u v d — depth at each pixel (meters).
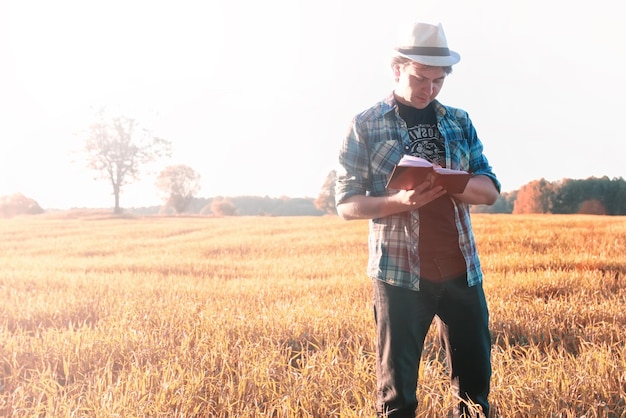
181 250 19.06
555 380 3.70
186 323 5.76
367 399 3.51
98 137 69.88
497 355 4.38
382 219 3.01
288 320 5.75
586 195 61.91
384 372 2.93
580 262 10.79
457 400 3.14
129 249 20.16
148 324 5.83
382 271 2.93
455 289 2.97
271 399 3.68
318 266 13.09
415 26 2.83
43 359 4.68
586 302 6.51
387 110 3.08
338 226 26.70
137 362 4.33
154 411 3.46
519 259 11.62
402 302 2.90
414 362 2.92
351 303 7.27
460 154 3.08
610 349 4.34
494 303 6.50
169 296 8.11
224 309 6.55
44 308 6.94
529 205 64.31
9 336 5.54
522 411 3.36
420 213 2.94
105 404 3.50
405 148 3.04
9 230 31.77
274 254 17.39
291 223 31.83
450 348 3.10
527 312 6.02
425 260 2.93
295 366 4.74
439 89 2.94
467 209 3.08
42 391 3.93
